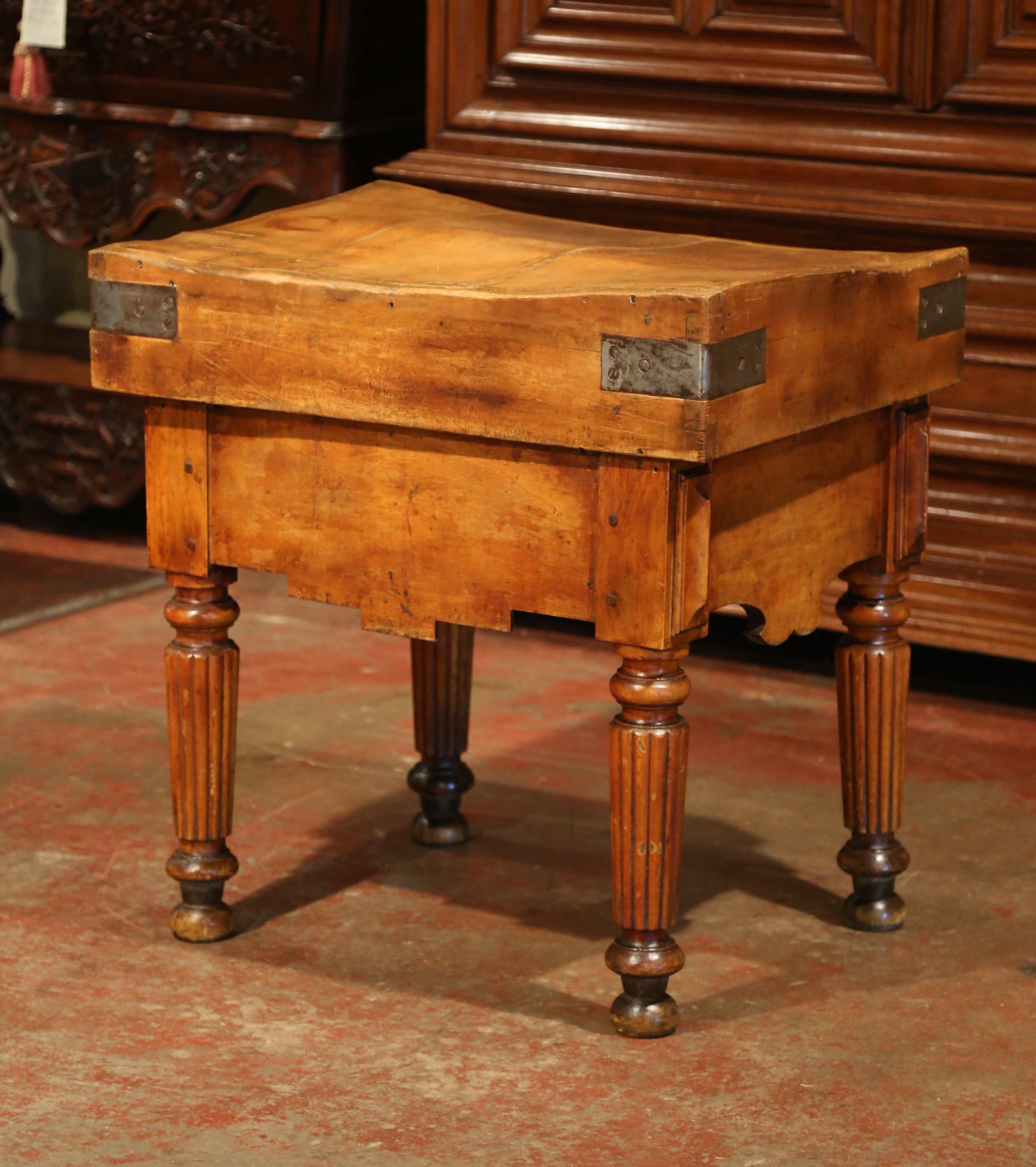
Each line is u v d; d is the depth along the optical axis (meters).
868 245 3.87
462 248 2.64
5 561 4.80
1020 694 3.94
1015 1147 2.25
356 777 3.46
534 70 4.08
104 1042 2.49
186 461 2.64
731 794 3.40
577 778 3.47
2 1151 2.22
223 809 2.76
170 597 4.55
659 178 3.98
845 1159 2.22
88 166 4.73
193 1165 2.20
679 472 2.30
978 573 3.86
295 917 2.88
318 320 2.46
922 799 3.38
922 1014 2.59
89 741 3.61
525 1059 2.45
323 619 4.39
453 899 2.95
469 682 3.12
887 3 3.74
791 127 3.88
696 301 2.20
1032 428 3.79
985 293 3.81
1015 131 3.71
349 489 2.53
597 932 2.84
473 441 2.42
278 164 4.54
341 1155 2.22
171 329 2.57
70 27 4.64
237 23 4.48
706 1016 2.58
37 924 2.84
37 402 4.90
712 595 2.40
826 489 2.58
